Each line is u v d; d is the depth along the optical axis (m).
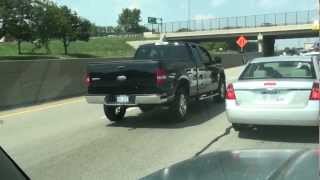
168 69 13.52
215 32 94.12
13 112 16.91
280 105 10.92
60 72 21.47
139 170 8.77
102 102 13.73
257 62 11.95
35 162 9.53
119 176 8.40
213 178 3.17
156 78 13.20
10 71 18.58
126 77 13.41
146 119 14.76
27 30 72.06
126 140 11.55
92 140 11.61
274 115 10.93
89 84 13.86
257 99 11.15
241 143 10.95
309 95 10.75
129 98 13.42
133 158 9.70
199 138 11.62
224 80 18.48
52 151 10.48
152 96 13.21
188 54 15.63
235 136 11.72
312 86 10.73
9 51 83.56
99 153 10.19
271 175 2.95
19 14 70.88
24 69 19.33
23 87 19.19
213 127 13.08
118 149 10.55
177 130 12.78
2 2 69.69
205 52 17.09
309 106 10.72
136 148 10.63
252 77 11.64
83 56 85.56
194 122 14.01
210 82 16.80
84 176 8.45
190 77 14.77
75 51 93.88
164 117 15.04
